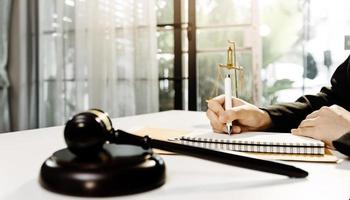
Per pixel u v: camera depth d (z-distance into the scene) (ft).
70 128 1.16
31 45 9.94
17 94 10.05
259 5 8.83
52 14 9.61
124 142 1.33
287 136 2.00
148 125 2.97
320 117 2.07
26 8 9.82
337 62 8.23
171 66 9.43
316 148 1.72
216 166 1.53
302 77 8.63
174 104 9.45
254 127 2.43
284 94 9.53
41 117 9.71
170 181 1.29
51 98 9.71
